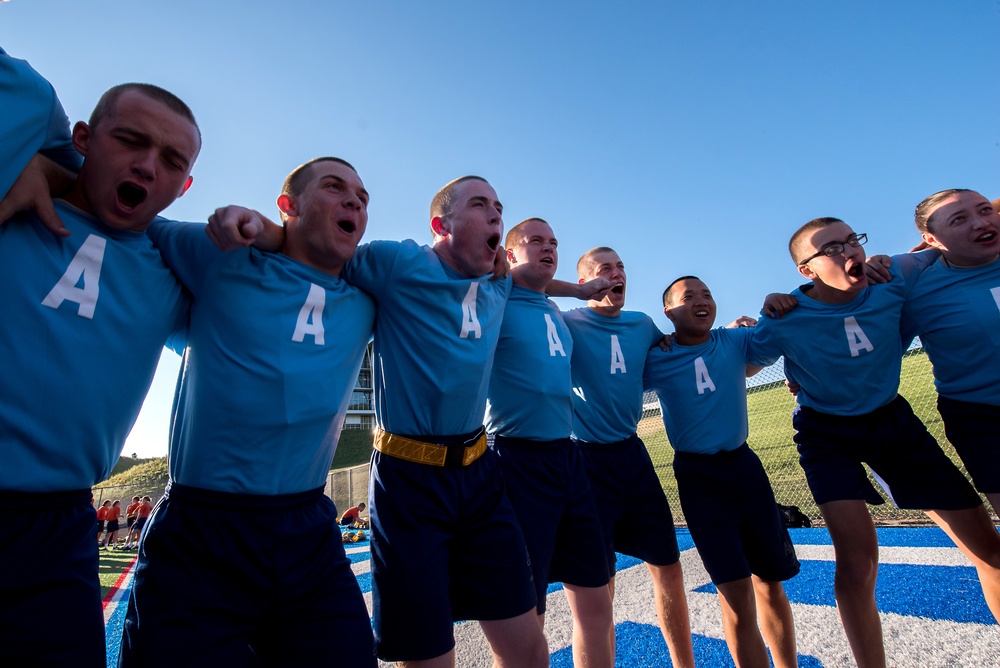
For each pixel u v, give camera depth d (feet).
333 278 6.62
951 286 8.95
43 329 4.55
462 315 7.45
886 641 9.23
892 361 9.31
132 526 53.36
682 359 10.77
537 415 8.78
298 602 5.47
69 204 4.97
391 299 7.26
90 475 4.88
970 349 8.63
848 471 8.87
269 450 5.51
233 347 5.58
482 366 7.56
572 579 8.54
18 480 4.33
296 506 5.68
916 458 8.98
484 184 8.18
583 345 10.78
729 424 9.95
